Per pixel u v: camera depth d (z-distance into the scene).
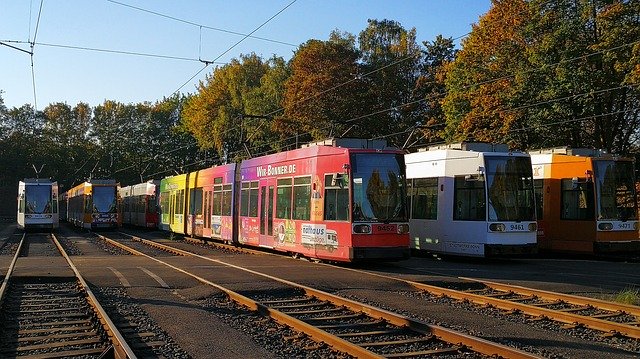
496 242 20.62
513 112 33.53
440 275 17.30
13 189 86.69
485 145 22.22
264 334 9.78
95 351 8.66
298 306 12.22
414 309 11.91
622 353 8.65
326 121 48.12
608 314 11.41
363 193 18.50
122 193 62.09
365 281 15.60
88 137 96.06
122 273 17.17
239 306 12.38
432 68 52.34
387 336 9.59
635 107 32.41
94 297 12.50
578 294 14.19
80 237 40.12
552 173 24.58
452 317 11.13
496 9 35.56
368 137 49.09
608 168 23.41
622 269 19.95
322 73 48.91
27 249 28.45
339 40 55.88
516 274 18.06
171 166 90.62
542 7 32.59
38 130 90.31
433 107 50.69
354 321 10.79
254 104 57.75
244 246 28.11
